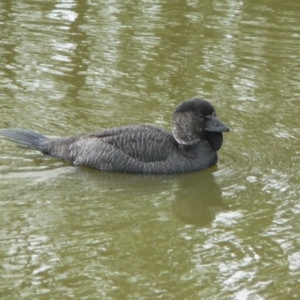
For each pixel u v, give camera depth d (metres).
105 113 16.69
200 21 22.28
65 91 17.73
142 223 12.09
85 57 19.69
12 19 22.06
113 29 21.53
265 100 17.52
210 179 14.03
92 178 13.83
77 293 9.96
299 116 16.81
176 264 10.79
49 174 13.88
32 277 10.32
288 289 10.17
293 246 11.39
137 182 13.81
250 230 11.96
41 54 19.80
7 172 13.82
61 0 23.78
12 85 17.95
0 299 9.77
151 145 14.21
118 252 11.09
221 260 10.95
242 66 19.30
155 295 9.97
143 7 23.33
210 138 14.66
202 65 19.33
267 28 21.78
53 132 15.67
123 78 18.53
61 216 12.16
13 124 15.94
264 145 15.51
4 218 11.99
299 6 23.72
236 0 24.06
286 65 19.41
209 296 9.97
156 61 19.52
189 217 12.40
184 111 14.59
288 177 14.07
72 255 10.95
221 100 17.42
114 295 9.93
